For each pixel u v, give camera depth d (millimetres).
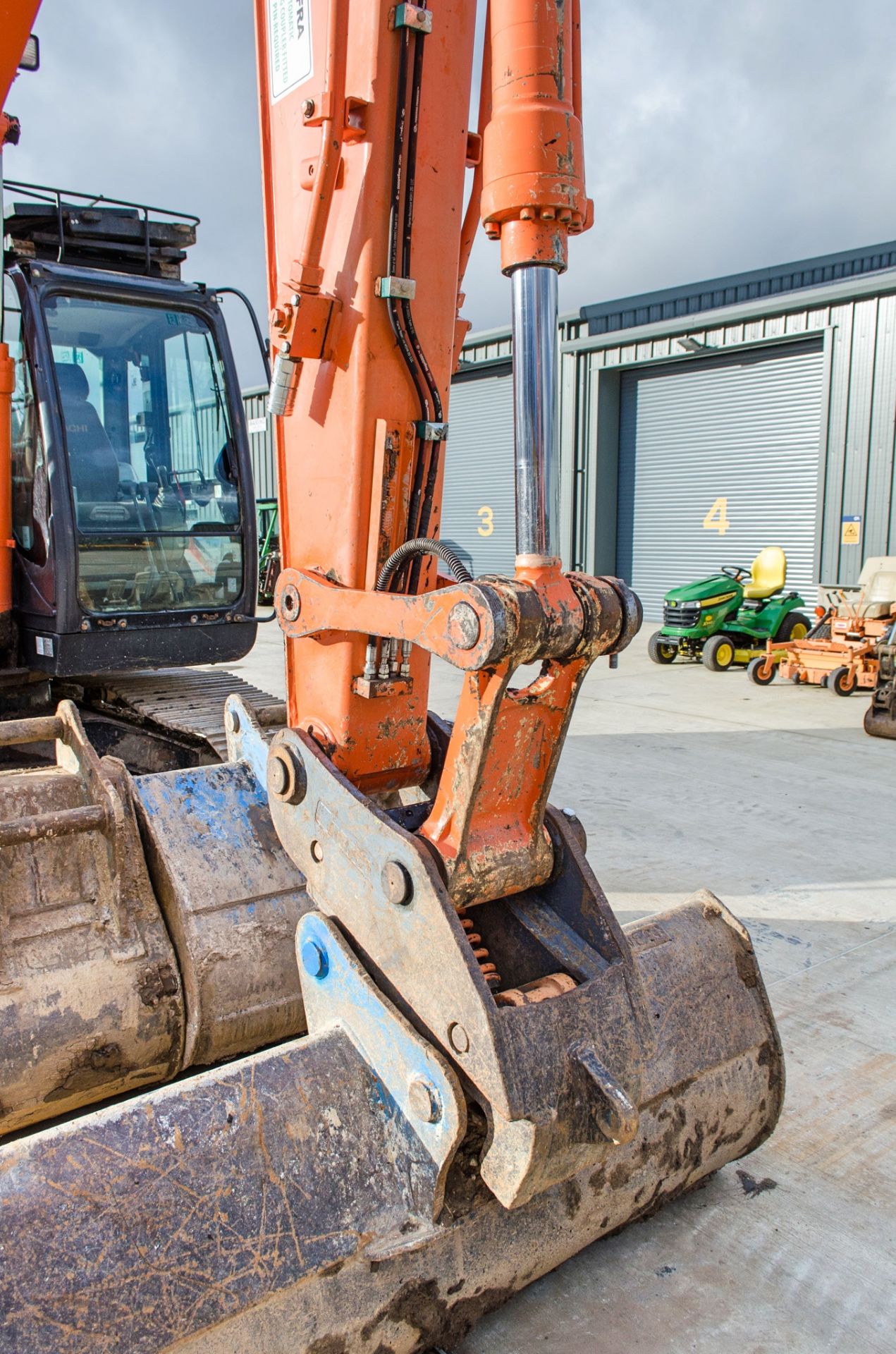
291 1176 1756
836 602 10414
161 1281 1597
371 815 1856
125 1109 1743
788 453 12523
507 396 15461
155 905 2518
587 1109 1718
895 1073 2971
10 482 3953
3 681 4141
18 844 2311
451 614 1694
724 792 5871
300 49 2043
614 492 14750
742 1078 2354
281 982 2580
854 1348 2012
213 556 4387
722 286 16281
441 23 1984
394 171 1973
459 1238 1868
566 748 6988
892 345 10922
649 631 13852
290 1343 1679
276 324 2078
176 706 4141
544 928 1978
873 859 4727
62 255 4102
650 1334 2041
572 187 1673
